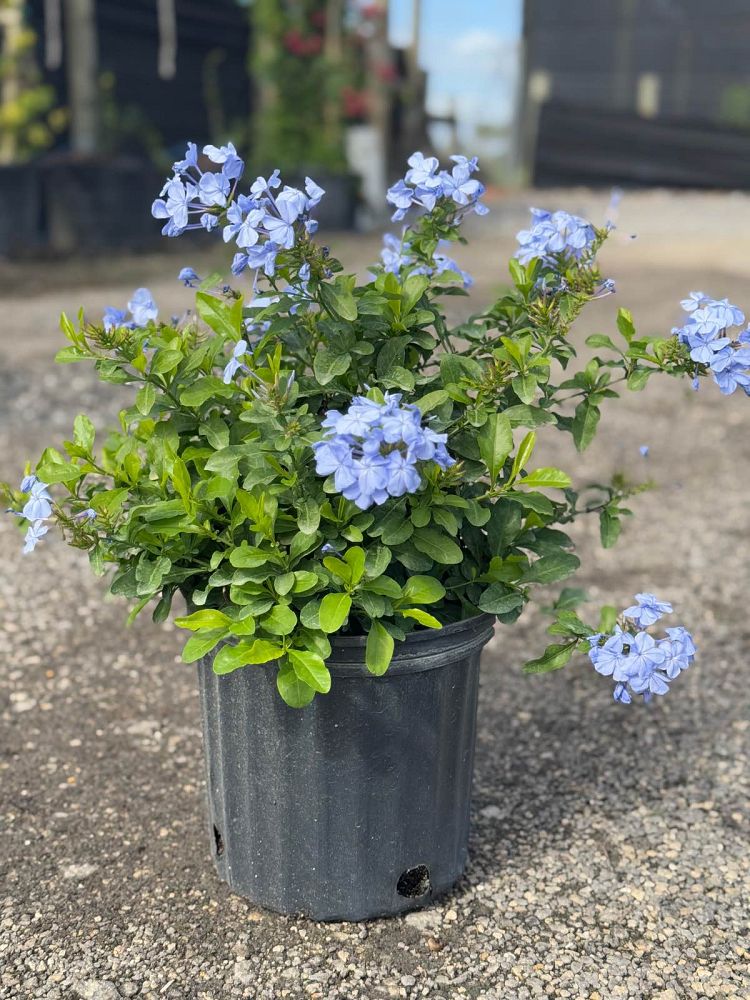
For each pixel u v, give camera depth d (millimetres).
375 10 14289
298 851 2281
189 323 2346
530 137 19906
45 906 2416
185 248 11531
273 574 2039
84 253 10805
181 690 3391
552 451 5816
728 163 19016
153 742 3092
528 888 2510
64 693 3344
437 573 2232
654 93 20609
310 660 1960
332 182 13312
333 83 13500
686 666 2029
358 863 2279
